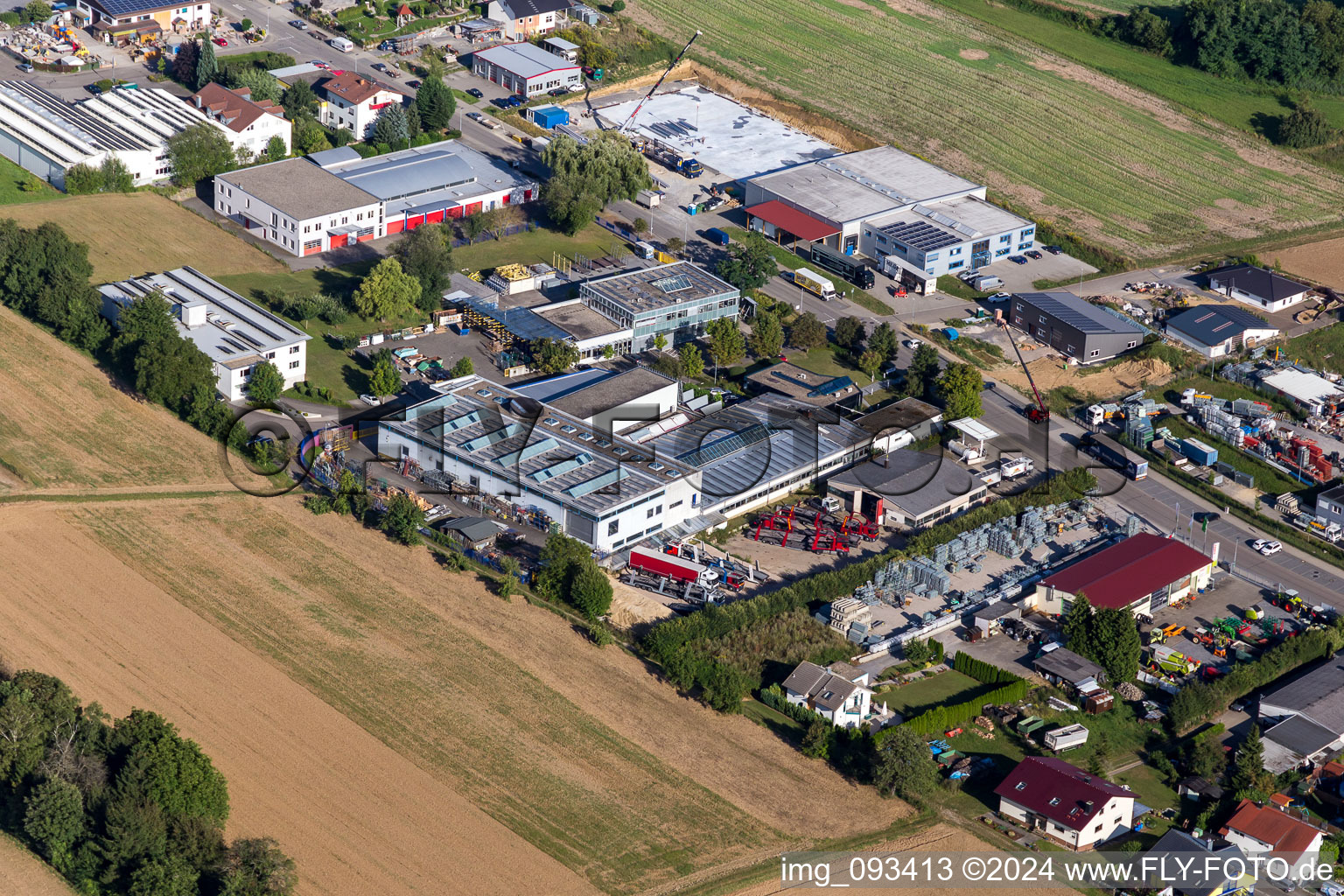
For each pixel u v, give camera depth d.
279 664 179.38
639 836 160.38
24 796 153.25
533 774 167.12
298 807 159.25
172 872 144.75
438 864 154.00
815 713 178.50
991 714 183.62
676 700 180.38
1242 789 171.25
